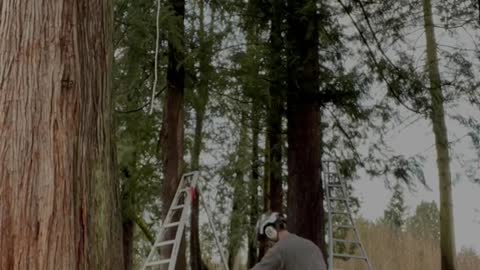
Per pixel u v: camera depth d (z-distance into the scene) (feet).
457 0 33.96
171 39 26.35
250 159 46.39
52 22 8.53
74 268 8.06
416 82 30.42
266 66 29.07
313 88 28.09
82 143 8.47
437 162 39.11
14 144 8.11
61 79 8.41
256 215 46.47
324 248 26.78
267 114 34.63
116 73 27.81
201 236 45.75
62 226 8.05
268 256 12.19
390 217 39.83
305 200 26.84
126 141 31.68
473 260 43.57
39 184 8.05
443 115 35.19
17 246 7.84
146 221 43.29
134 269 48.19
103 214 8.62
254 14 29.12
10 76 8.32
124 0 26.09
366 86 29.76
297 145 27.66
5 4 8.56
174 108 28.19
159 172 35.70
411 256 41.16
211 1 28.89
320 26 27.96
